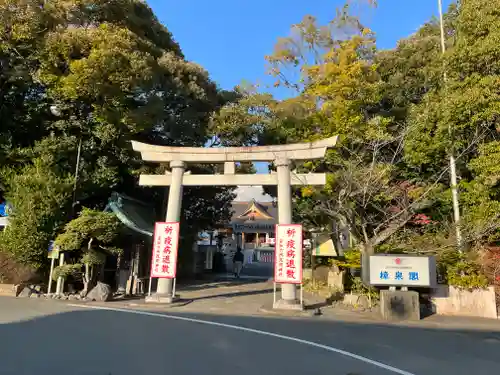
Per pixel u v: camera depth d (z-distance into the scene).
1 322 8.49
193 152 14.10
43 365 5.47
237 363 5.93
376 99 17.61
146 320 9.59
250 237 52.84
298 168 17.45
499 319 11.66
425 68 17.61
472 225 13.13
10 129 17.28
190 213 23.55
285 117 18.12
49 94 15.96
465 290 12.41
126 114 16.11
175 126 18.61
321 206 15.46
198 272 27.58
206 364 5.81
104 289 13.49
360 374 5.64
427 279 11.30
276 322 9.91
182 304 12.77
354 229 14.98
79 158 16.44
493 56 12.71
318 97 17.78
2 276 14.13
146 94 17.30
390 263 11.51
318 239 18.80
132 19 18.12
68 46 14.81
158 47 20.02
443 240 13.64
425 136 15.43
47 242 14.56
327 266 20.20
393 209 15.18
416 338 8.52
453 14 19.36
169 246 13.32
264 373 5.47
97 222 13.31
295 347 7.18
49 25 15.48
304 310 11.69
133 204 18.77
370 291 12.76
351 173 14.05
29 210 14.23
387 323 10.49
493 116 12.73
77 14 16.34
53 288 14.61
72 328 8.19
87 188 16.81
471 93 12.83
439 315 12.09
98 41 14.76
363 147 16.61
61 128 16.48
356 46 17.88
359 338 8.26
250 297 15.07
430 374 5.82
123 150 17.17
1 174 15.50
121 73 14.85
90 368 5.40
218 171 20.91
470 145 13.86
